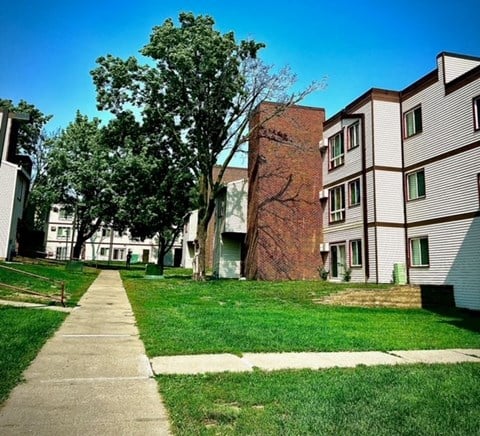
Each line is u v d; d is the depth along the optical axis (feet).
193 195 96.84
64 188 126.82
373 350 25.46
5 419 12.87
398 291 53.16
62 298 39.29
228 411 13.99
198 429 12.51
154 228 103.50
